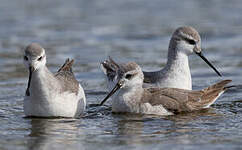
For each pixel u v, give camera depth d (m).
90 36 26.23
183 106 15.45
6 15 29.39
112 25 28.12
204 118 14.68
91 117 14.83
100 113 15.35
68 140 12.59
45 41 25.17
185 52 16.69
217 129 13.44
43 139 12.65
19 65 21.48
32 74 13.78
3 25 27.55
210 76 19.95
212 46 24.44
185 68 16.70
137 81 15.36
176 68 16.61
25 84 18.89
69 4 32.34
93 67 21.28
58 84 14.12
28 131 13.33
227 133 13.04
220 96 17.42
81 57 22.66
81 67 21.28
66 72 15.37
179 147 11.94
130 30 27.23
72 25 28.02
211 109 15.81
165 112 15.22
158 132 13.23
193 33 16.67
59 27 27.58
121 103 15.36
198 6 32.03
